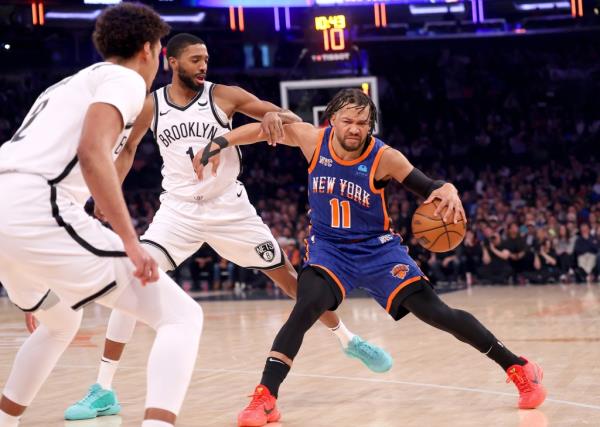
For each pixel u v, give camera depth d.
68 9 16.62
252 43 21.25
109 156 2.49
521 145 20.62
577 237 13.58
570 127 20.97
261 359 5.61
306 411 3.73
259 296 13.01
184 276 16.09
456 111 21.64
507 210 15.34
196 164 3.93
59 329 2.95
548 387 4.09
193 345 2.61
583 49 22.12
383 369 4.35
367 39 21.08
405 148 20.97
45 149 2.61
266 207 17.69
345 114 3.67
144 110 4.38
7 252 2.56
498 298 10.64
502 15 19.34
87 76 2.70
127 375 5.02
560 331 6.64
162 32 2.81
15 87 20.20
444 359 5.24
